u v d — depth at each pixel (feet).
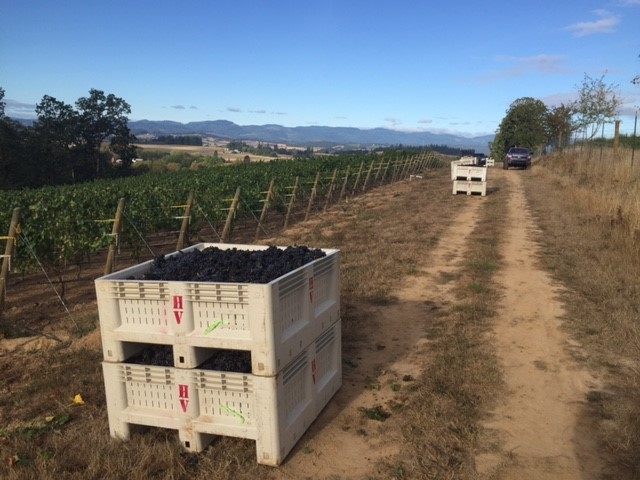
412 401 16.22
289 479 12.59
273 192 55.26
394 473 12.76
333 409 15.97
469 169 76.79
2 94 139.44
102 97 171.32
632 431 14.26
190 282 13.02
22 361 20.26
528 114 195.62
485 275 30.76
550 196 71.41
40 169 151.74
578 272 30.58
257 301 12.52
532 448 13.78
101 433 14.47
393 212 60.34
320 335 15.61
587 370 18.29
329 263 16.33
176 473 12.61
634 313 22.97
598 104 107.96
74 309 27.30
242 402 13.14
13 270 29.48
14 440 14.26
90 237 32.42
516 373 18.15
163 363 13.92
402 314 24.41
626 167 58.08
